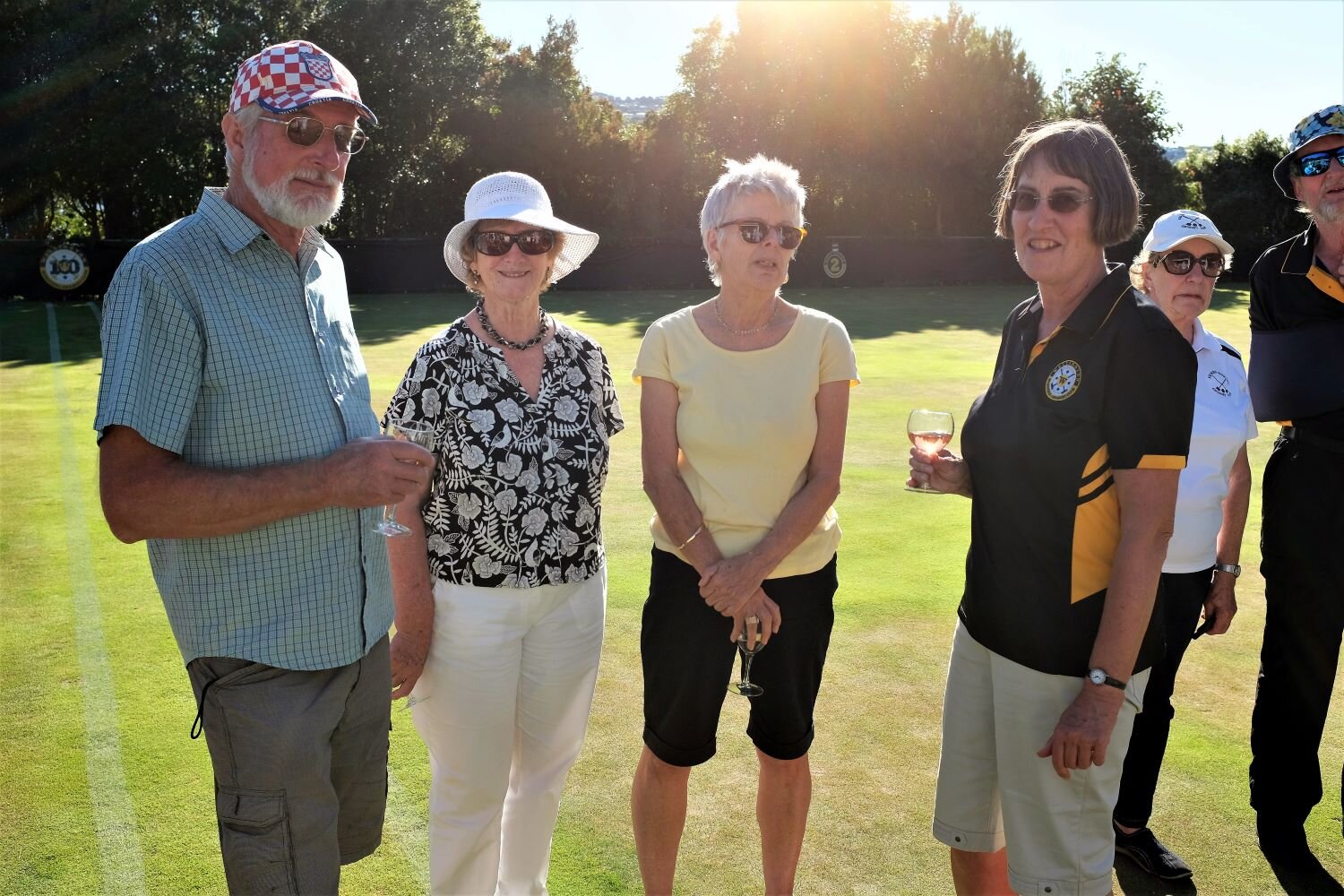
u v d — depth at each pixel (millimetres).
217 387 1988
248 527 1964
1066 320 2141
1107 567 2141
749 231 2547
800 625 2674
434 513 2531
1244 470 3197
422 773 3525
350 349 2297
